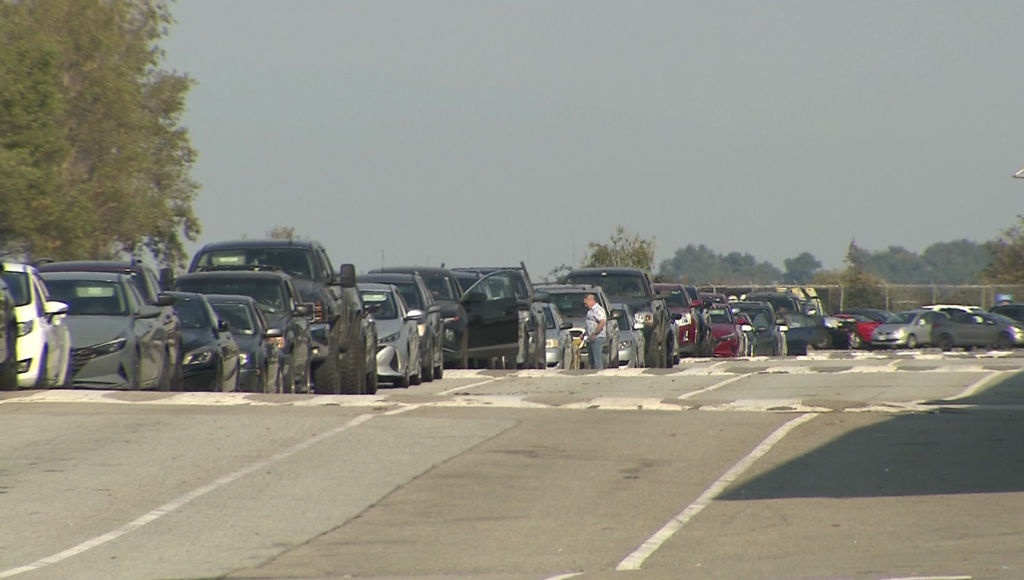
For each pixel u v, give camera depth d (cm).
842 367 11525
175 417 6062
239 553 3547
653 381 9700
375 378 9206
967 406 6712
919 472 4766
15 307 6850
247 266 9200
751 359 14088
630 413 6388
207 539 3725
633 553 3509
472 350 11131
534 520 3988
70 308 7475
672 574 3209
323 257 9575
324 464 4919
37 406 6372
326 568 3369
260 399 6712
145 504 4197
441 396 7088
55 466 4831
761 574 3177
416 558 3484
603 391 8788
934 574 3102
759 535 3716
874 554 3397
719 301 19125
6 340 6662
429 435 5622
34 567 3372
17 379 6781
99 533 3788
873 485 4509
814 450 5272
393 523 3947
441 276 11650
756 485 4544
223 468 4822
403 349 9444
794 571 3200
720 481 4619
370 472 4769
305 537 3756
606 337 12350
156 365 7444
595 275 14512
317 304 8900
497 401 6812
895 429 5844
